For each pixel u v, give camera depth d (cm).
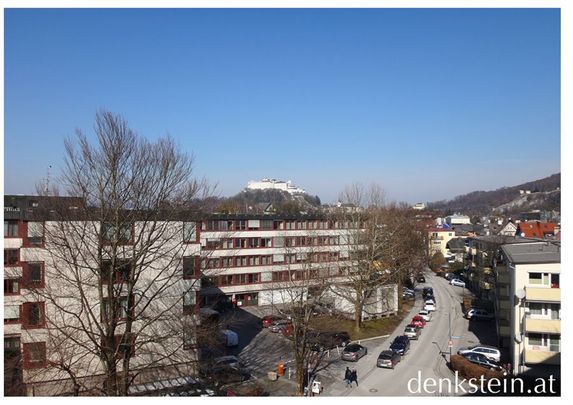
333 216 6359
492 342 4512
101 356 2391
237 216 5938
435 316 5744
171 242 3084
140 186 2666
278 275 6091
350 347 3944
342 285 4959
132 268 2594
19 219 2827
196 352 3142
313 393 3048
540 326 3244
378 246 5106
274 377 3306
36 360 2698
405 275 6400
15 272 2773
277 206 11644
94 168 2573
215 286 5728
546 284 3328
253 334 4609
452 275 8938
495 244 6181
